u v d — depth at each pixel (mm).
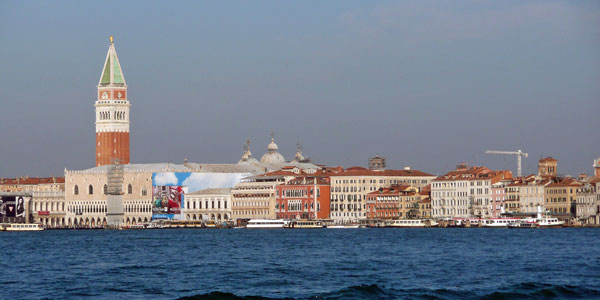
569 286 195250
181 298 184375
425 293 190250
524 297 186500
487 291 192750
